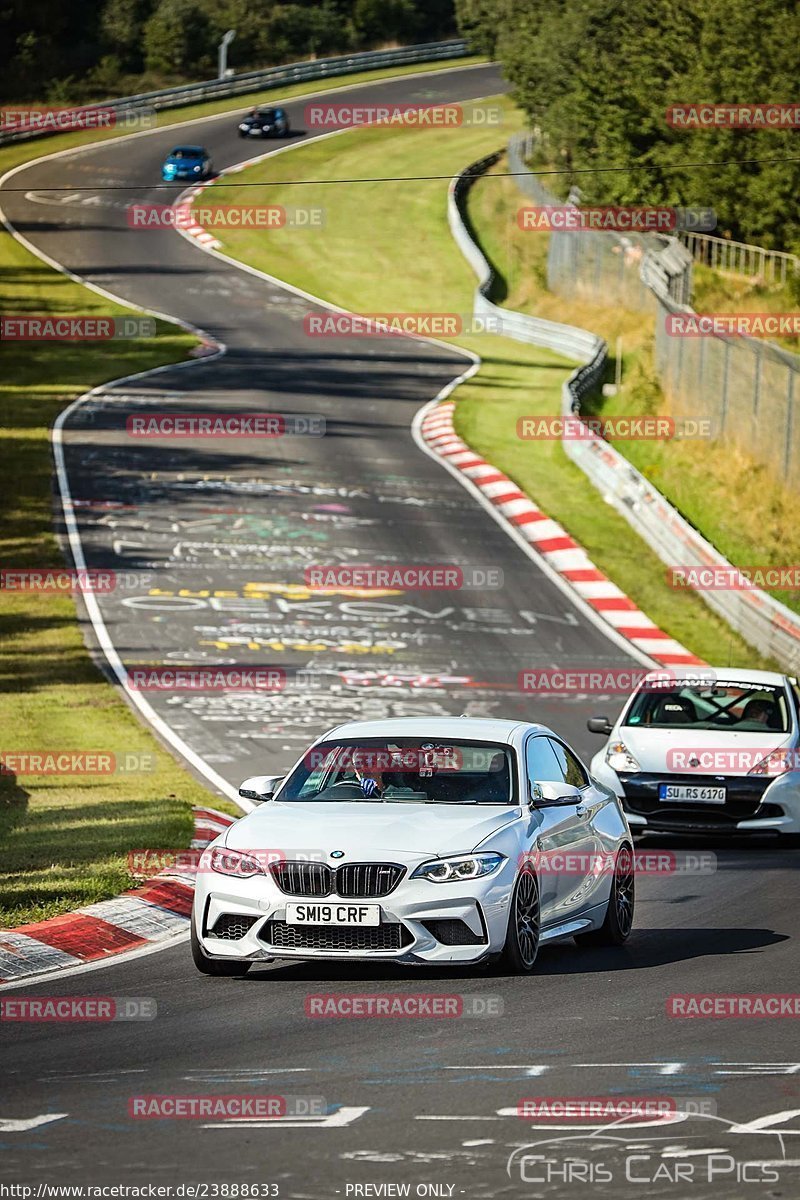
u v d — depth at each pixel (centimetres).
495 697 9631
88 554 12900
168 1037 3244
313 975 3928
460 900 3781
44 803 6525
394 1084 2853
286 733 8506
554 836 4144
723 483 15212
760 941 4456
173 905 4747
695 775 6378
